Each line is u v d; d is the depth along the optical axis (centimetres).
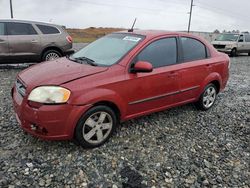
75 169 363
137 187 338
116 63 437
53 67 438
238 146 462
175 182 353
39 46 1029
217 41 2173
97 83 400
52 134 376
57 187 329
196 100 579
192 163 398
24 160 376
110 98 410
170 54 508
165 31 529
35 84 386
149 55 473
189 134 492
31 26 1022
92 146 412
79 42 2828
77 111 379
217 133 507
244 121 575
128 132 476
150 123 521
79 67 428
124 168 373
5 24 978
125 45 477
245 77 1098
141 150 422
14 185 327
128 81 433
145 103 470
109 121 425
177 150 432
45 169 360
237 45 2114
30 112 377
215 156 423
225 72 629
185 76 525
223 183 358
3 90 710
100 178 349
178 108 615
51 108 368
